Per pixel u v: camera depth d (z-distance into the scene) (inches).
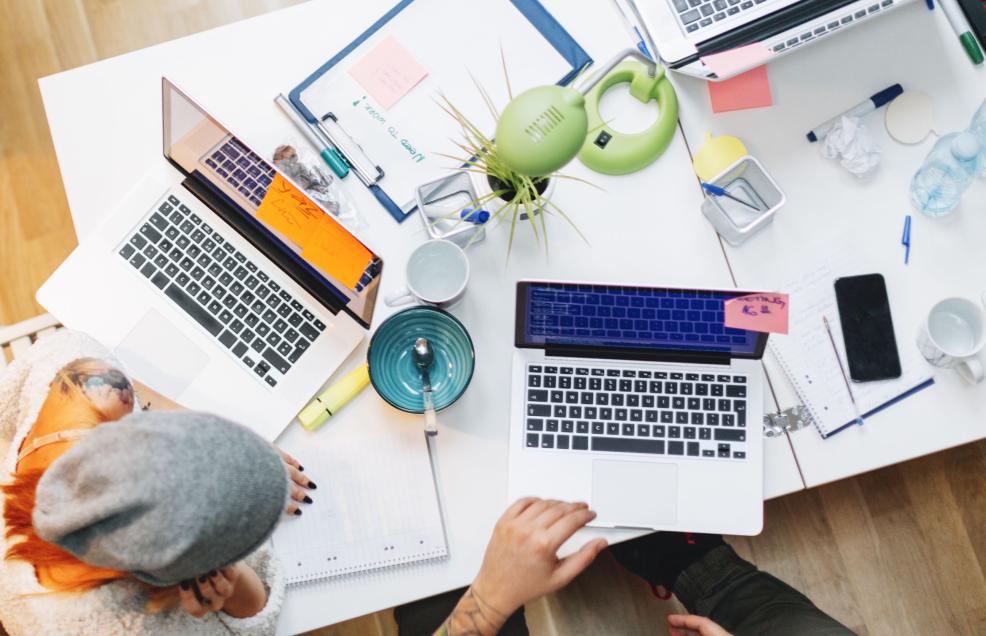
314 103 46.3
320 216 39.8
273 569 41.2
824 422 44.4
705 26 45.1
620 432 43.3
